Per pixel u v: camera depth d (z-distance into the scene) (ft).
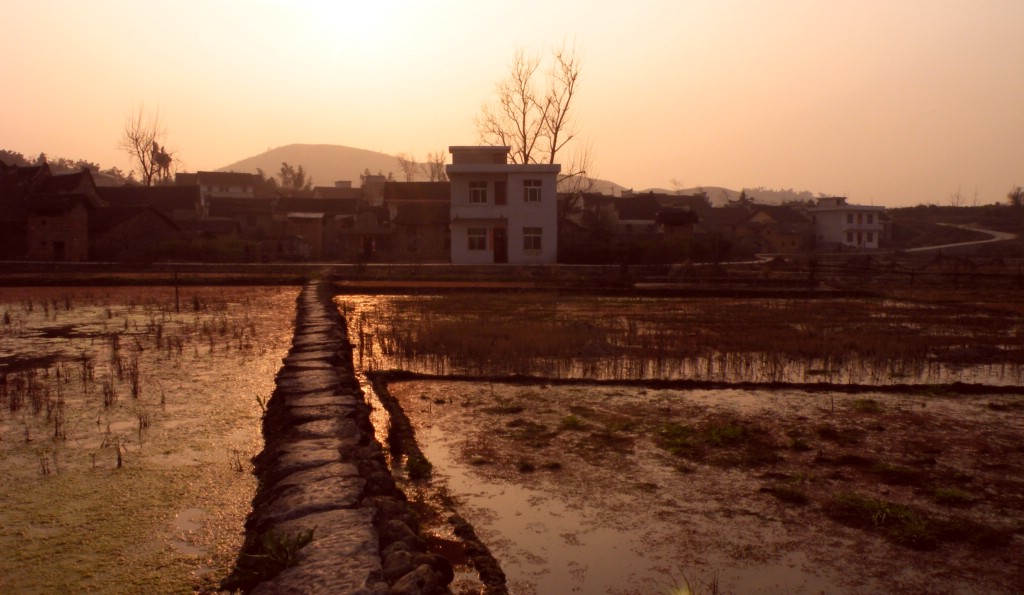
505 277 121.80
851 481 23.91
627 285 108.47
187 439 26.04
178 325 60.70
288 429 24.27
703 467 25.30
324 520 16.03
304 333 48.08
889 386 38.83
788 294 99.19
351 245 201.77
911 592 16.61
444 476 24.26
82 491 20.74
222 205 242.58
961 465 25.73
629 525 20.27
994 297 95.81
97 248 165.48
